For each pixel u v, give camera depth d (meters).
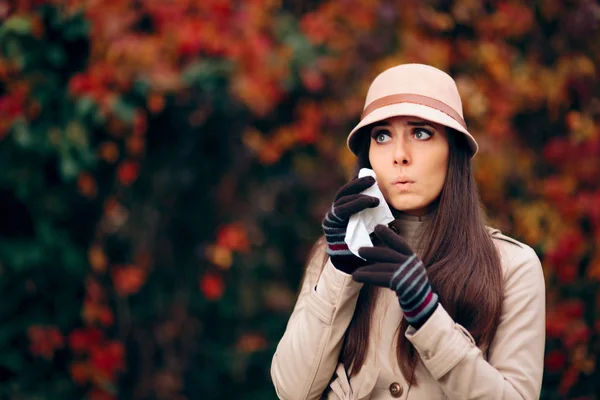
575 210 3.52
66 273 3.68
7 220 3.60
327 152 3.96
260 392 4.26
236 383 4.28
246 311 4.32
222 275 4.26
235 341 4.30
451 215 1.83
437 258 1.82
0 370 3.59
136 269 3.84
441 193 1.87
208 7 3.62
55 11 3.44
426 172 1.81
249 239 4.27
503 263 1.84
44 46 3.46
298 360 1.83
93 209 3.78
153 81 3.52
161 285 4.16
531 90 3.66
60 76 3.54
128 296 4.07
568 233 3.46
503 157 3.58
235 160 4.16
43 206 3.60
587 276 3.42
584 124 3.58
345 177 3.97
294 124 3.94
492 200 3.57
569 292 3.43
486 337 1.77
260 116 3.95
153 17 3.65
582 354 3.24
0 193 3.58
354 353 1.85
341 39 3.72
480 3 3.69
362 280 1.67
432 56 3.63
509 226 3.56
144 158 4.03
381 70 3.68
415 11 3.66
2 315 3.58
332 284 1.80
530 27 3.74
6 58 3.38
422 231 1.90
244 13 3.66
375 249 1.68
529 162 3.68
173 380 4.09
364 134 1.96
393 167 1.81
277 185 4.30
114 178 3.80
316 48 3.75
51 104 3.50
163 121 4.04
